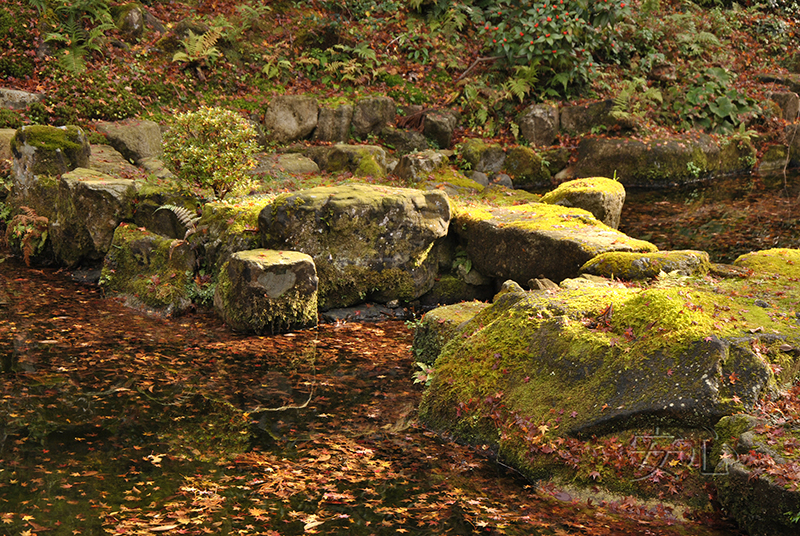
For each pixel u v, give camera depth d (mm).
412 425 4590
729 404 3557
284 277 6254
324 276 6844
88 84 10562
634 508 3533
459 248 7508
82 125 10023
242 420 4586
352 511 3537
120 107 10648
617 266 5688
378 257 6973
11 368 5246
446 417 4508
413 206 7035
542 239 6562
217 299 6566
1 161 8766
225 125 7426
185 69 11727
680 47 14703
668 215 10195
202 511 3490
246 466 3979
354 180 9828
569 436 3869
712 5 17094
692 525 3383
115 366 5387
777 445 3244
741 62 15398
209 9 13203
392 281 7047
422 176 10148
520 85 12539
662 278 5211
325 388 5141
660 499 3527
